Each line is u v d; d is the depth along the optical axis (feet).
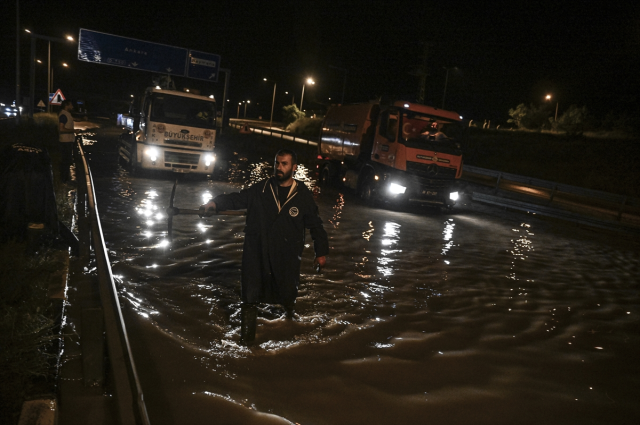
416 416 10.90
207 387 11.35
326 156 57.98
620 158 112.78
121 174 47.55
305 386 11.77
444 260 26.11
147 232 25.64
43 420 8.66
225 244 24.64
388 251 26.94
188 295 17.13
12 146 18.92
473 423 10.84
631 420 11.51
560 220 49.08
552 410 11.68
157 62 105.09
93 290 16.20
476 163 118.21
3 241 17.30
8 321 11.01
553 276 24.86
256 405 10.78
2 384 9.81
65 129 36.37
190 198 37.60
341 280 20.72
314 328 15.33
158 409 10.32
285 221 14.46
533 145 136.46
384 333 15.44
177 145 46.06
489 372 13.38
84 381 10.82
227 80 111.55
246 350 13.43
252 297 14.03
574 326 17.63
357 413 10.80
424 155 43.04
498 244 32.50
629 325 18.20
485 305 19.13
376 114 48.70
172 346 13.23
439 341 15.20
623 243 38.78
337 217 36.47
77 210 27.17
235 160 78.38
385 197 43.50
